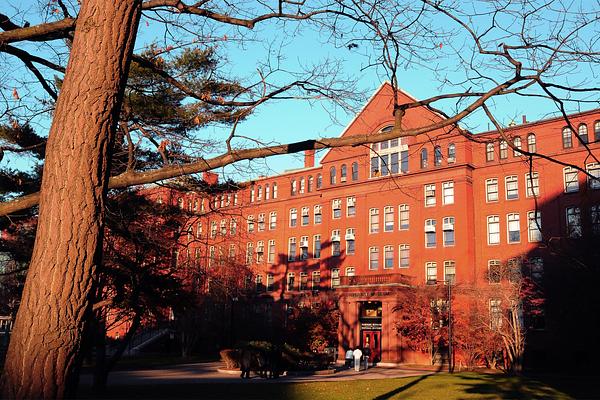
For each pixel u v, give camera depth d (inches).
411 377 1275.8
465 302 1744.6
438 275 1908.2
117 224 646.5
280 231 2564.0
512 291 1558.8
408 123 2007.9
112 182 238.4
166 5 251.6
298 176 2571.4
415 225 1999.3
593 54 241.8
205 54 447.2
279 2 270.4
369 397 824.3
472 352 1667.1
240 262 1691.7
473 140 266.7
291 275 2479.1
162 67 394.3
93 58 184.2
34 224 799.1
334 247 2269.9
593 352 1504.7
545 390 954.7
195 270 856.3
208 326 2071.9
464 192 1895.9
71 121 179.3
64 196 173.3
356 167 2249.0
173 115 460.4
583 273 1280.8
